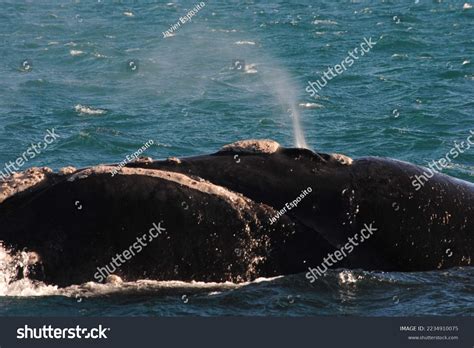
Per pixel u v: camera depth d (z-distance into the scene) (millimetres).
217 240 20469
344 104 62000
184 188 20391
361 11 132625
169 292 20531
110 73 84375
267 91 70812
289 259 20875
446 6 132125
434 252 21438
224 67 87625
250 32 116750
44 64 93938
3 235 20281
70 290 20281
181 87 74125
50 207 20250
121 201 20125
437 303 21062
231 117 58188
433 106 60062
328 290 21125
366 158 21750
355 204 20953
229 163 21078
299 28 119312
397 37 100125
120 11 146500
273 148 21422
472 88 68875
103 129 51062
